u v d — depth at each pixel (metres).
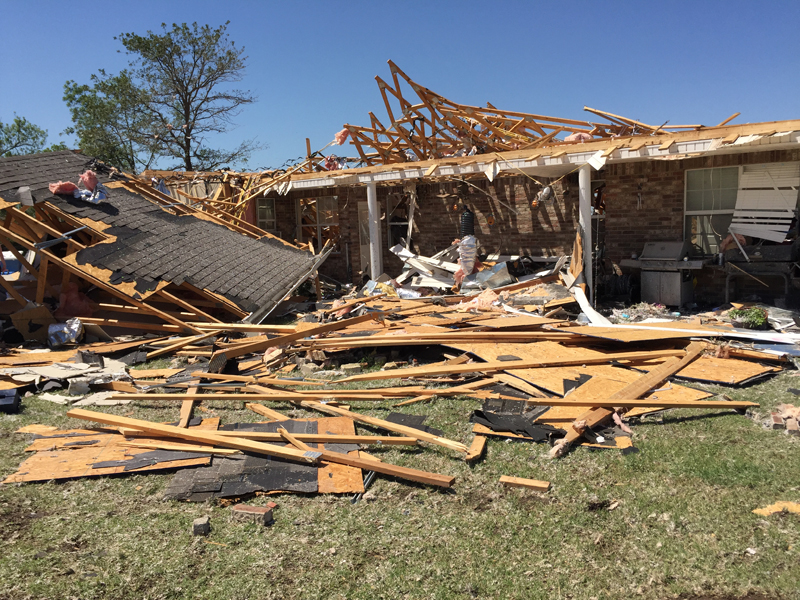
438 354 7.89
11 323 9.61
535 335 7.79
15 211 9.21
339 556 3.58
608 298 11.70
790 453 4.66
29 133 33.88
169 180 18.22
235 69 33.31
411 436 5.16
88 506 4.18
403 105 14.12
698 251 11.16
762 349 7.16
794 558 3.36
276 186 15.75
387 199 16.56
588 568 3.40
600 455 4.79
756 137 8.54
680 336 7.48
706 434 5.09
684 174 11.12
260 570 3.45
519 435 5.17
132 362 8.02
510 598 3.19
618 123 12.91
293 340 8.04
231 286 10.17
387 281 13.95
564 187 13.35
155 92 32.16
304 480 4.47
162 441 5.17
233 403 6.32
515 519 3.93
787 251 9.53
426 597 3.21
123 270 9.20
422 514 4.04
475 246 12.76
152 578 3.38
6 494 4.33
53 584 3.29
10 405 6.06
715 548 3.51
